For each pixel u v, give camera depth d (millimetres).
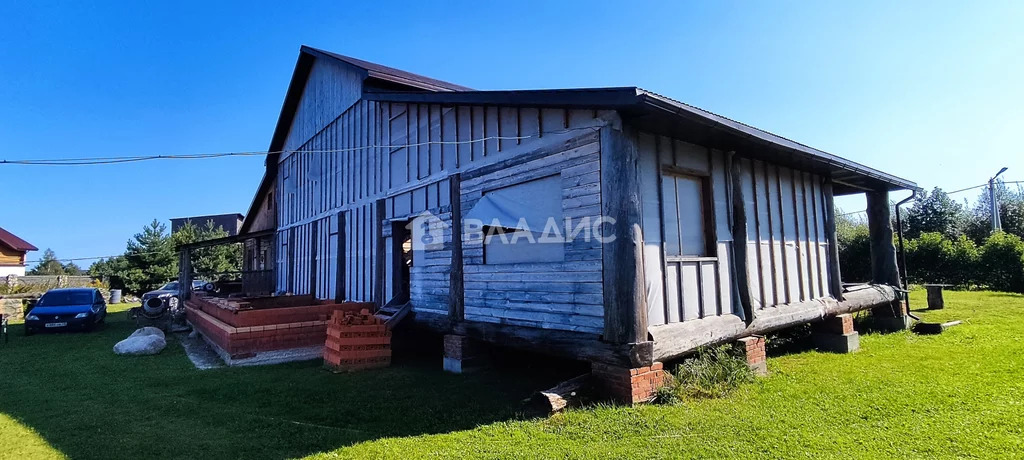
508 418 5391
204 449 4715
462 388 6777
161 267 30172
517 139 7199
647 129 6090
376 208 11023
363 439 4883
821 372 6789
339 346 8062
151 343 10398
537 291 6703
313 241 14328
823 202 9680
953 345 8312
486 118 7879
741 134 6262
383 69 12648
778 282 8117
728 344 6855
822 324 8734
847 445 4234
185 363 9211
